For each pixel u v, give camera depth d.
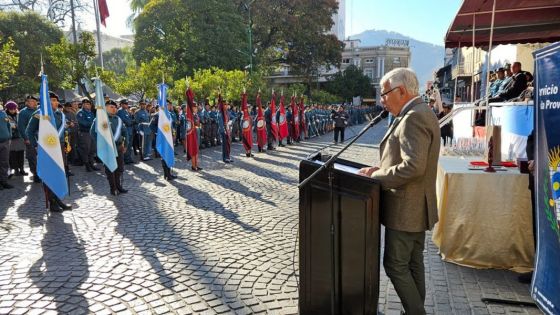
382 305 3.41
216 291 3.65
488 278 3.85
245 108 12.99
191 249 4.70
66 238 5.17
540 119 2.94
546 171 2.86
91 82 17.14
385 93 2.62
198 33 29.70
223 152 11.65
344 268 2.70
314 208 2.77
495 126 4.36
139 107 12.91
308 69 43.12
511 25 7.76
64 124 7.68
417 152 2.38
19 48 23.58
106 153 7.37
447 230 4.23
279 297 3.53
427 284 3.73
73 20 26.36
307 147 15.90
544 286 2.94
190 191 7.82
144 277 3.97
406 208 2.56
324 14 40.50
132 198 7.30
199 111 15.56
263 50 39.31
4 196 7.64
